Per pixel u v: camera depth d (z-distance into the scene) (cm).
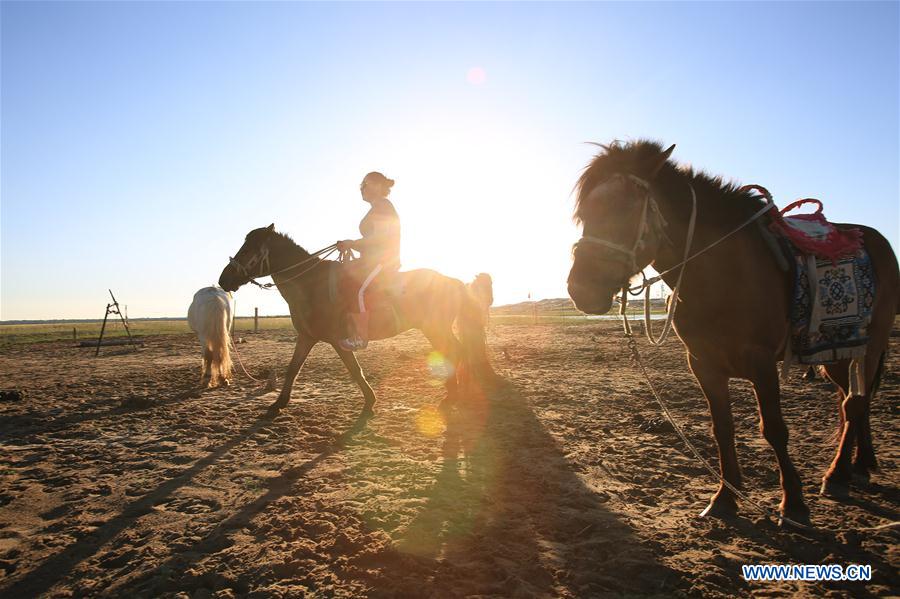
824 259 359
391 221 657
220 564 308
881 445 525
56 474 483
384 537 339
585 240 329
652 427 624
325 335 698
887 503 385
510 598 271
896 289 406
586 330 2525
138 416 726
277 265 700
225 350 984
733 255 337
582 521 366
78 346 2152
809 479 441
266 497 420
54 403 838
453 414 718
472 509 390
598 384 952
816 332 354
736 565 302
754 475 457
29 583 296
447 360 759
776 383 336
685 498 413
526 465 496
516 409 748
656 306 4031
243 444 579
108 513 392
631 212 329
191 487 445
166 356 1670
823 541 328
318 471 482
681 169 367
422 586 280
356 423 675
